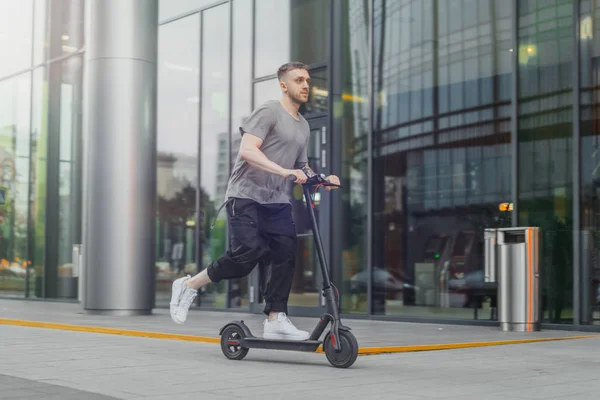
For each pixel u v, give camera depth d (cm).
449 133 1007
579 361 541
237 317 1108
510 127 945
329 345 489
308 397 370
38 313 1150
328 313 492
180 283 530
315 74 1176
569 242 888
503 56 959
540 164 918
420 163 1035
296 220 1173
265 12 1258
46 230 1666
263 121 513
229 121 1302
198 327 870
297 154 536
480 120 976
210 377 440
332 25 1154
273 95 1238
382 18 1095
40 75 1717
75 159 1616
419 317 1015
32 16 1745
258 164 497
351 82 1127
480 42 983
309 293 1146
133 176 1090
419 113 1042
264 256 529
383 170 1078
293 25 1213
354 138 1116
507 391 395
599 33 879
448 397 374
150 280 1106
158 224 1416
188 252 1358
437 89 1025
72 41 1634
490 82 970
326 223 1129
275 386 405
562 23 906
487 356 573
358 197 1103
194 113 1366
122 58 1094
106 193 1083
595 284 866
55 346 632
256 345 513
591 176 877
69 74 1641
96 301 1080
